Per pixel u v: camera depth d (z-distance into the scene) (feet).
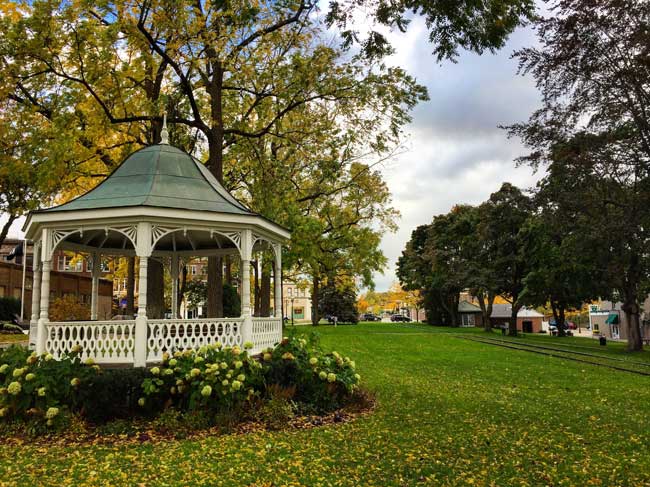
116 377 29.96
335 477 20.75
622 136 67.82
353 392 37.42
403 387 46.11
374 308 461.78
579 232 81.82
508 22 27.84
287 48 59.93
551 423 31.37
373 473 21.24
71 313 69.00
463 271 163.63
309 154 70.08
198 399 29.89
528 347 100.48
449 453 24.22
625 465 22.68
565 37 41.81
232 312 85.56
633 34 43.75
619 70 46.91
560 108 58.80
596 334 215.92
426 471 21.47
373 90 62.18
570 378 54.95
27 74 51.49
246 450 24.57
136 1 48.39
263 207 66.80
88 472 21.54
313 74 59.67
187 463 22.59
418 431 28.58
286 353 34.53
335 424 30.45
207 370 29.68
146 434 27.94
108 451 24.82
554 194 80.53
